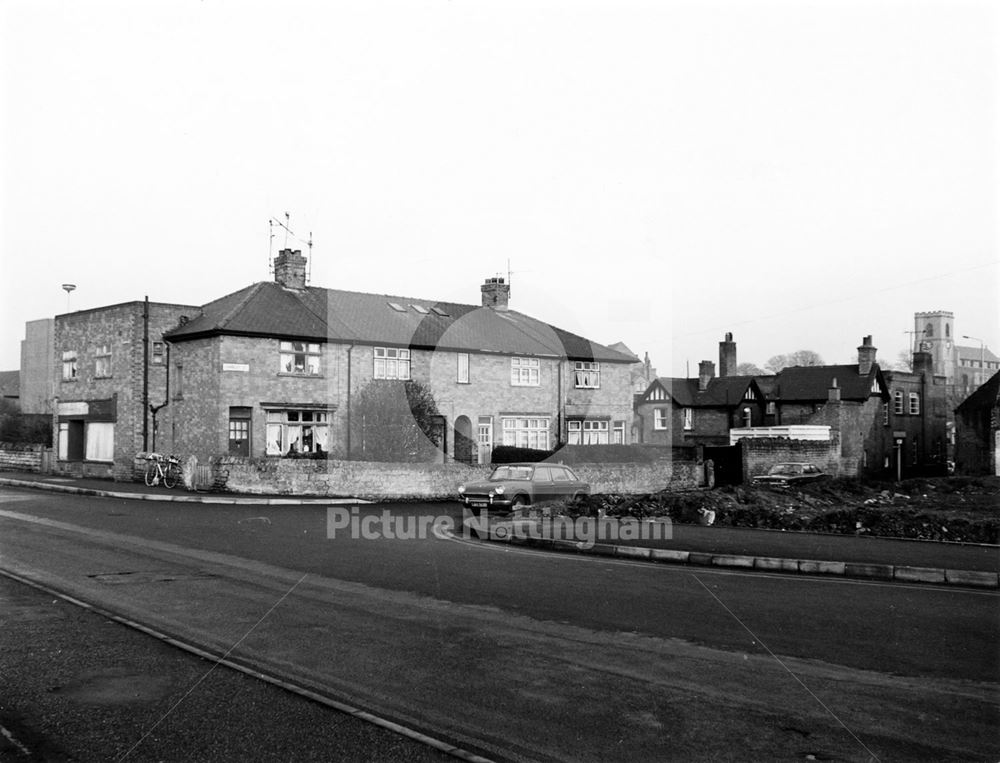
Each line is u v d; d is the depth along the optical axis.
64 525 16.70
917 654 7.11
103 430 33.16
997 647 7.37
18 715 5.49
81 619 8.18
